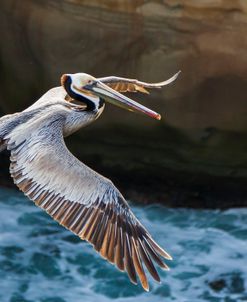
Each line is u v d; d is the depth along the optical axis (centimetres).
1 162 1912
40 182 985
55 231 1775
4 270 1667
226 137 1791
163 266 965
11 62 1852
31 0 1809
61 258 1698
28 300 1598
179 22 1744
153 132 1809
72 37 1795
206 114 1773
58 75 1820
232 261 1688
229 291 1616
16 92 1872
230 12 1722
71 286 1638
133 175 1872
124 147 1847
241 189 1844
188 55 1752
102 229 969
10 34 1836
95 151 1867
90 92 1103
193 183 1852
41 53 1820
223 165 1820
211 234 1770
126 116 1800
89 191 977
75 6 1780
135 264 962
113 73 1795
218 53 1739
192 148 1811
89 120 1100
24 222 1802
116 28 1773
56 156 995
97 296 1614
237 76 1745
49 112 1063
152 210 1844
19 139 1018
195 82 1759
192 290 1619
